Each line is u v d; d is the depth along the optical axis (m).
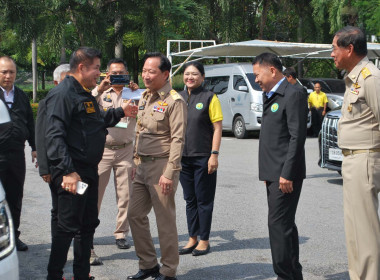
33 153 5.96
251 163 12.03
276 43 17.09
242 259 5.47
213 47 17.19
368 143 3.95
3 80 5.56
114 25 22.92
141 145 4.71
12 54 32.03
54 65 45.47
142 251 4.81
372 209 3.97
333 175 10.36
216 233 6.39
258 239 6.15
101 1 21.84
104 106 5.64
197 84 5.68
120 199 5.79
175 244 4.68
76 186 4.00
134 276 4.84
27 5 20.03
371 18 20.77
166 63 4.61
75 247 4.39
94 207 4.37
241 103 17.64
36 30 20.39
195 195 5.71
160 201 4.62
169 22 22.75
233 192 8.69
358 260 4.04
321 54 19.31
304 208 7.61
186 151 5.61
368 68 3.92
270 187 4.29
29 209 7.56
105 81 5.50
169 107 4.59
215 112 5.56
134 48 31.09
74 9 20.88
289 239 4.26
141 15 21.62
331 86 20.12
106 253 5.66
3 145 5.49
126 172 5.75
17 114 5.62
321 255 5.59
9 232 3.04
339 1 22.42
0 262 2.89
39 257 5.52
